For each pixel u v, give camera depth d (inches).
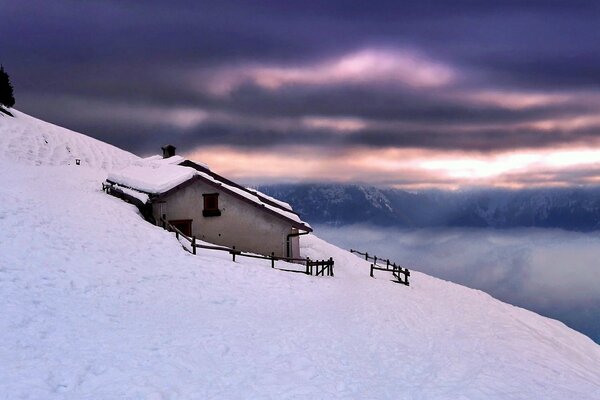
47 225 1246.3
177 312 934.4
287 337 864.3
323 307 1102.4
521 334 1208.8
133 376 643.5
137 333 794.8
